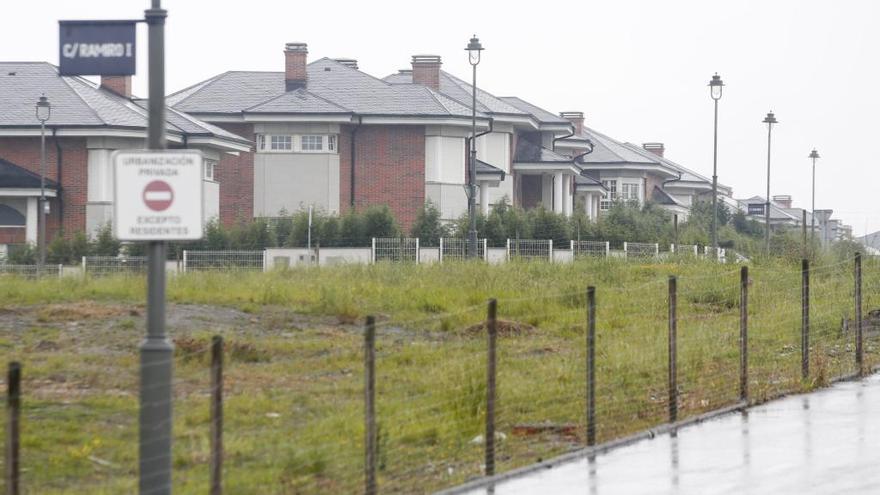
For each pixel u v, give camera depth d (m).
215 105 89.75
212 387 16.23
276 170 88.81
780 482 19.58
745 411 26.39
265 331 33.41
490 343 20.06
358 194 90.06
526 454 21.64
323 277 45.72
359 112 89.19
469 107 93.81
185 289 40.00
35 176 78.06
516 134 103.81
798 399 27.97
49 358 27.59
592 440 22.42
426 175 90.00
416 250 70.25
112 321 33.38
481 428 22.83
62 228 78.62
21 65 83.81
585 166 127.81
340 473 19.19
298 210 84.38
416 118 88.94
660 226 92.19
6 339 30.38
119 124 78.12
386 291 40.91
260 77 93.81
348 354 29.14
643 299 41.06
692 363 30.16
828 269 51.03
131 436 21.02
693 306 40.75
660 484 19.42
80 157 78.75
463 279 44.81
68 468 19.17
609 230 80.56
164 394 15.62
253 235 73.94
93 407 23.05
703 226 107.50
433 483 19.12
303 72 92.56
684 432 23.98
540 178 106.56
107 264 59.31
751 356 32.28
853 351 34.91
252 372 26.88
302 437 20.91
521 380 26.19
